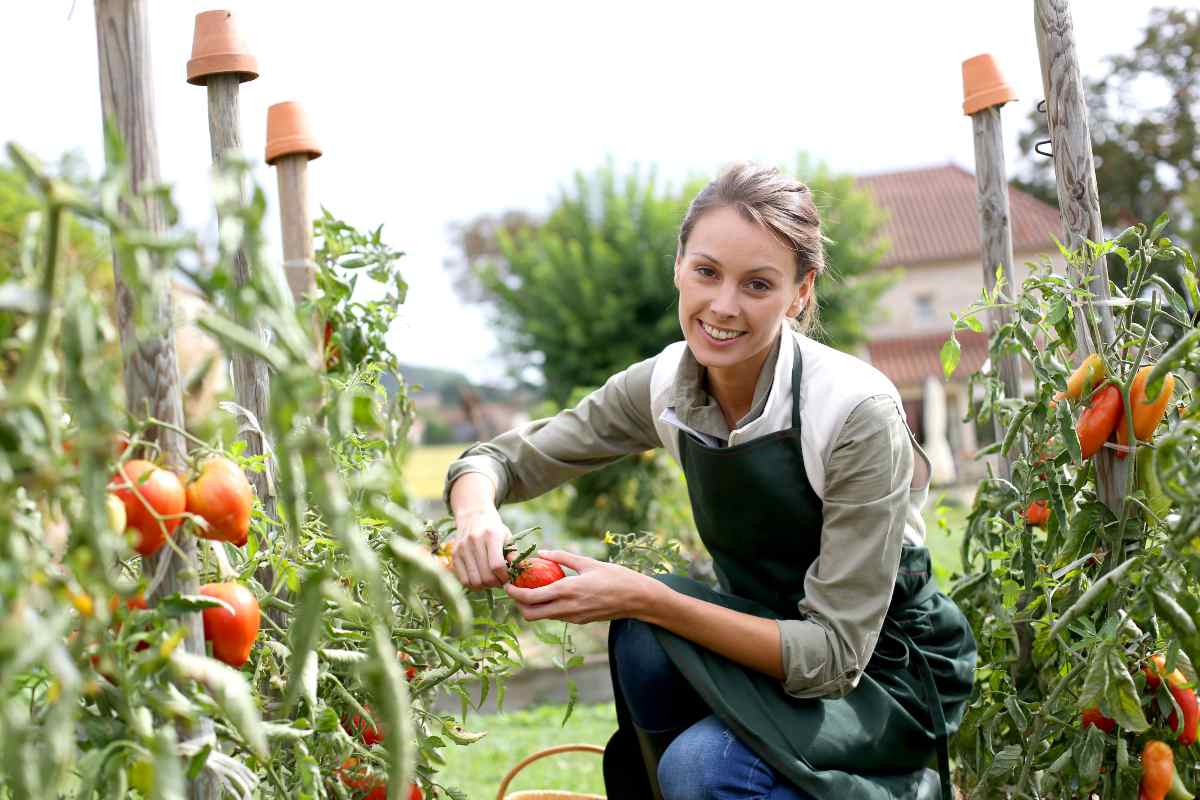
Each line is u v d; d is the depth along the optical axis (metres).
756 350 1.98
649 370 2.28
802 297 2.08
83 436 1.05
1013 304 2.15
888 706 1.96
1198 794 2.03
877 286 14.21
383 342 2.12
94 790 1.21
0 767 1.08
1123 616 1.92
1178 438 1.66
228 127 2.04
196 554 1.46
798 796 1.86
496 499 2.23
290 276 2.04
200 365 1.44
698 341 2.01
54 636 1.02
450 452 20.88
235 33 2.02
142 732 1.21
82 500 1.10
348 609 1.30
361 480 1.25
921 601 2.08
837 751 1.89
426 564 1.25
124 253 1.07
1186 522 1.71
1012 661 2.24
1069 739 2.07
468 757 4.15
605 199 12.30
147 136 1.37
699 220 1.97
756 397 2.03
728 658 1.94
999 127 2.62
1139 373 1.98
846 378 1.99
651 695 2.00
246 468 1.81
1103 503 2.02
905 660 2.03
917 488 2.13
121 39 1.35
